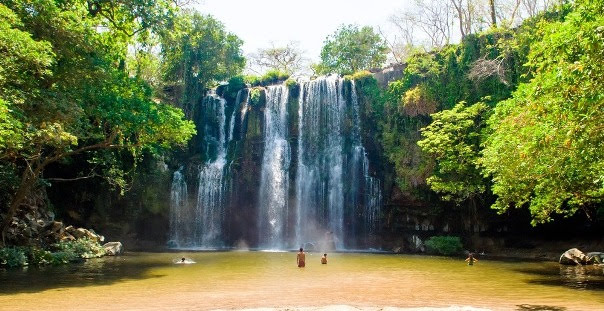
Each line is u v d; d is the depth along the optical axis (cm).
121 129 2338
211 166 4150
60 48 1891
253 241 4044
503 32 3541
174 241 3906
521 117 1512
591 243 2992
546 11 3362
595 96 1097
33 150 2042
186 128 2530
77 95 2034
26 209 2620
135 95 2403
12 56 1510
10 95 1551
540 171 1689
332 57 5878
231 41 4647
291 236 4031
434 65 3769
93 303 1280
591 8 1227
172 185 3984
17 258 2080
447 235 3553
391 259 2794
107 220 3684
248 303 1302
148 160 3894
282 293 1492
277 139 4256
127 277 1834
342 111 4162
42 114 1745
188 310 1187
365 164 3956
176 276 1886
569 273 2055
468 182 3119
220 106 4419
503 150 1808
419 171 3509
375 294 1486
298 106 4294
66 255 2356
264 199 4109
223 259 2712
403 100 3825
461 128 3144
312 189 4072
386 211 3791
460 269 2234
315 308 1147
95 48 2108
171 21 2700
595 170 1545
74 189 3594
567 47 1194
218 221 4062
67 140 1862
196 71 4406
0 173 2369
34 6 1792
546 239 3259
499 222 3425
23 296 1373
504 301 1355
